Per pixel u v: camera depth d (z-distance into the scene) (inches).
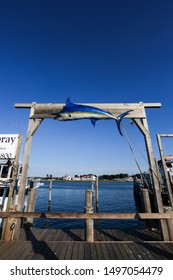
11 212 179.8
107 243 173.0
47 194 1475.1
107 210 749.9
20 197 194.2
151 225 237.8
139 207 783.1
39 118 230.4
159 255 145.4
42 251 152.7
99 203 947.3
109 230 235.6
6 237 179.2
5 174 319.3
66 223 490.0
